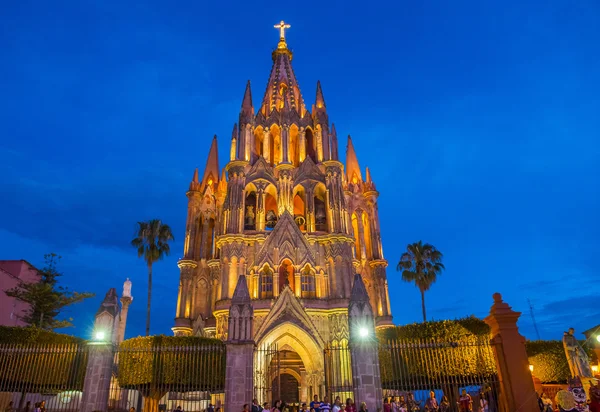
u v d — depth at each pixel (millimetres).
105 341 25969
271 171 57438
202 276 55938
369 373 23781
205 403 42844
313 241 52531
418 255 62062
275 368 45125
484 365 27156
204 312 54219
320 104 62844
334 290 49312
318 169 57875
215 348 26953
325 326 47719
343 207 54375
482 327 30047
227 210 53469
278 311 46062
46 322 49156
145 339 32188
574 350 24922
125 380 30922
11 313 53688
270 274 50344
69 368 28578
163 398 41500
